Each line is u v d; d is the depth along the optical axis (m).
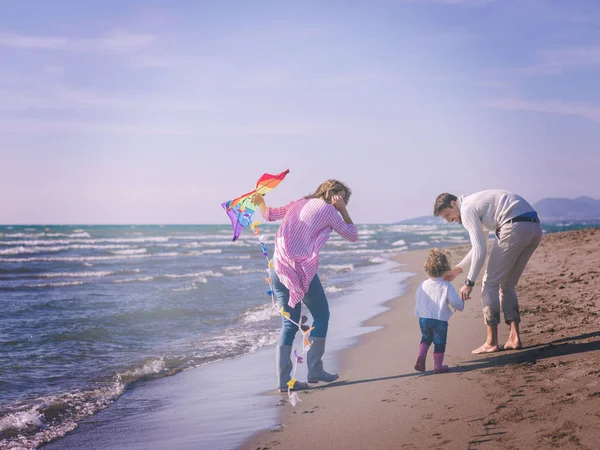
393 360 4.95
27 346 6.83
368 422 3.13
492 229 4.47
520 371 3.68
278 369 4.31
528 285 8.38
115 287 15.05
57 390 4.86
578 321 5.15
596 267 9.34
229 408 3.98
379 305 9.81
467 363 4.27
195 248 41.59
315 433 3.10
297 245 4.14
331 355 5.56
